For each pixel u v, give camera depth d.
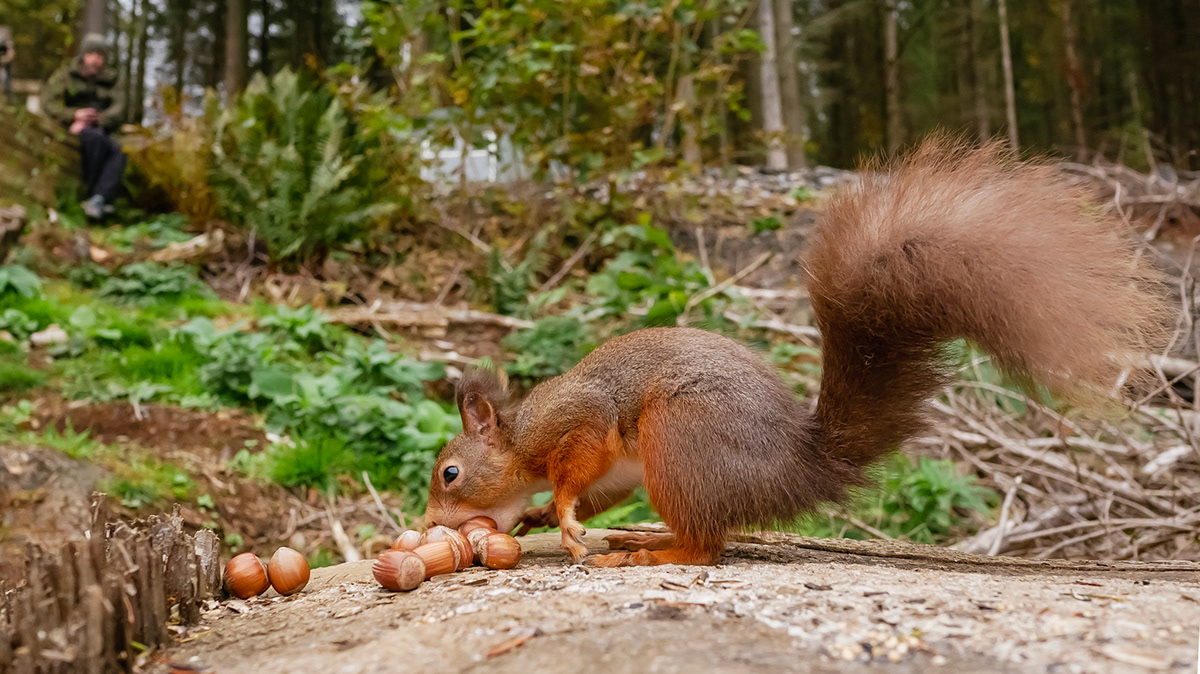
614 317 1.85
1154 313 0.80
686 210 2.31
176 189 2.34
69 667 0.69
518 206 2.24
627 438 0.87
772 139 2.77
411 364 1.56
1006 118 5.06
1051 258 0.79
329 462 1.30
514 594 0.76
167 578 0.78
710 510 0.83
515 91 2.26
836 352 0.85
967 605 0.72
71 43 4.05
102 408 1.34
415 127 2.32
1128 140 4.00
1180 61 4.41
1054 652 0.66
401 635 0.72
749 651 0.68
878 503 1.25
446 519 0.91
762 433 0.83
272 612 0.79
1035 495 1.27
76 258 1.99
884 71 5.86
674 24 2.31
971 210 0.81
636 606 0.73
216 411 1.40
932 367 0.84
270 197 2.14
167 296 1.88
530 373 1.64
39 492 1.12
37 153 2.26
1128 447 1.25
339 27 6.27
